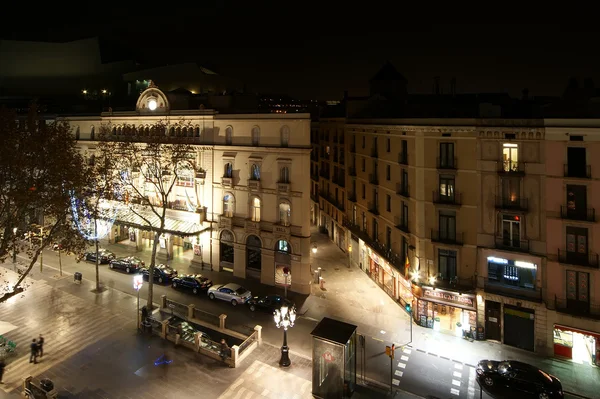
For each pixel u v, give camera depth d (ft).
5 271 146.51
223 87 302.45
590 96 115.55
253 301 124.06
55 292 134.00
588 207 92.79
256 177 144.66
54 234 108.27
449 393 85.76
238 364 94.84
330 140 203.31
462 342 105.81
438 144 109.40
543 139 96.78
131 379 88.43
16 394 81.97
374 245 142.82
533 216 99.35
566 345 97.09
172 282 142.10
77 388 84.89
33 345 94.02
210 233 155.12
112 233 187.42
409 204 118.21
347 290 139.85
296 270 137.80
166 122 158.61
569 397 84.17
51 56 309.63
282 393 84.99
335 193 196.95
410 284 116.98
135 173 163.02
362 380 89.71
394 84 197.16
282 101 328.08
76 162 106.32
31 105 108.27
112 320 115.65
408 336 108.88
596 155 91.25
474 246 106.22
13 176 95.76
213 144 150.30
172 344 103.55
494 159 102.89
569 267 94.84
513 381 83.20
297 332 111.04
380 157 137.80
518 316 102.32
